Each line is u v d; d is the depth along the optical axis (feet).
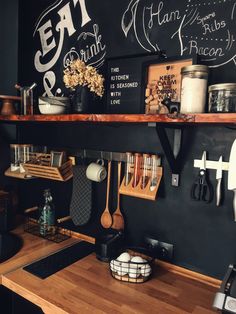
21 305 5.28
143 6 4.64
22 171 6.04
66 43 5.71
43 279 4.11
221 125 3.93
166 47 4.45
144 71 4.29
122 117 3.78
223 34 3.95
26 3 6.32
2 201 5.83
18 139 6.73
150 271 4.21
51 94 6.03
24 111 5.58
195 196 4.29
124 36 4.89
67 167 5.63
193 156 4.33
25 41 6.44
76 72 4.67
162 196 4.67
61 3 5.73
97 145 5.40
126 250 4.83
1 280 4.16
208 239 4.28
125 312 3.46
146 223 4.87
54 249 5.16
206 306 3.67
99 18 5.19
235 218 3.84
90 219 5.58
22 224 6.42
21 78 6.54
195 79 3.43
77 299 3.67
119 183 5.05
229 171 3.83
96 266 4.56
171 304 3.67
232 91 3.23
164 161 4.61
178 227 4.55
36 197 6.50
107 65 4.78
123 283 4.10
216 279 4.22
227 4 3.90
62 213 6.06
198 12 4.13
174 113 3.43
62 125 5.89
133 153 4.77
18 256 4.83
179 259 4.56
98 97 4.81
